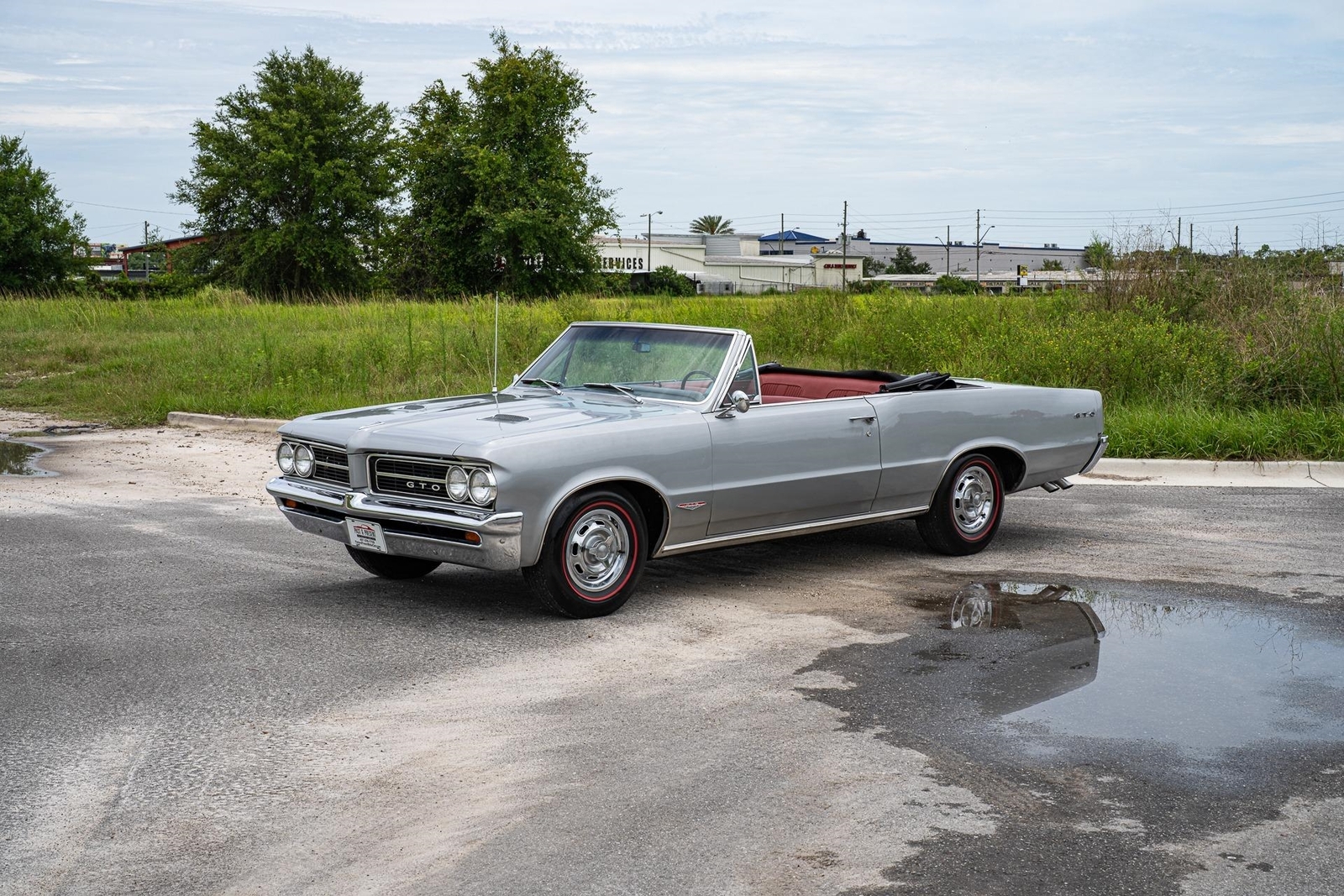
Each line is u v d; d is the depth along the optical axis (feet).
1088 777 13.67
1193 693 16.71
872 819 12.49
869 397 23.71
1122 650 18.76
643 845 11.86
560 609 19.93
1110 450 38.78
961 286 148.87
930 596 22.16
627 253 365.20
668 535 20.90
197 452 40.93
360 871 11.30
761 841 11.94
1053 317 59.06
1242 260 56.44
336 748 14.35
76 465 37.93
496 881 11.11
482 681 16.93
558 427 19.66
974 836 12.12
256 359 60.29
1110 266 59.06
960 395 25.12
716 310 75.31
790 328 66.59
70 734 14.76
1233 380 45.27
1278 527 28.78
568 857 11.58
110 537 26.96
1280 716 15.79
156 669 17.35
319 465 21.48
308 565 24.38
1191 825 12.42
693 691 16.58
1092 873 11.32
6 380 64.08
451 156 209.15
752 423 21.66
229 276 219.41
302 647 18.49
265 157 209.97
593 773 13.67
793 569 24.43
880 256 499.92
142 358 66.69
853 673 17.44
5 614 20.40
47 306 100.63
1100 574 23.97
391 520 19.81
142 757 14.02
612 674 17.29
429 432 19.83
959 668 17.74
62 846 11.75
